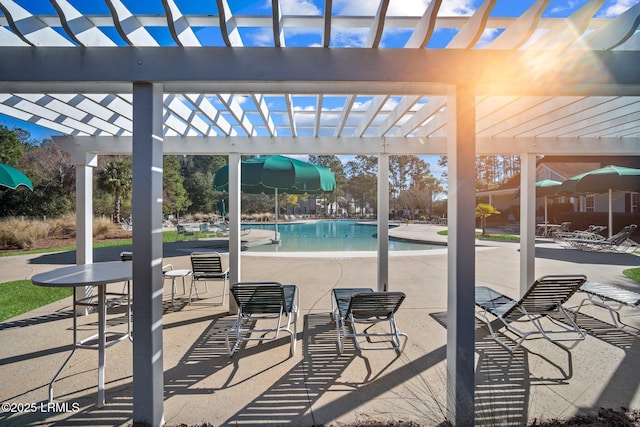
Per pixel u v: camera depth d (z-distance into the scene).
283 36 2.59
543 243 13.97
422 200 35.81
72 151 5.15
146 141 2.48
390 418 2.69
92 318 5.10
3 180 6.25
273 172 7.77
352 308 3.82
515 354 3.81
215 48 2.42
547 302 3.98
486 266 9.05
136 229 2.48
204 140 5.38
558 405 2.82
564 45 2.45
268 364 3.63
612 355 3.77
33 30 2.36
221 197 36.22
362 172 45.94
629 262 9.34
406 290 6.65
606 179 10.44
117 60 2.40
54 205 20.19
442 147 5.48
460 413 2.56
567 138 5.43
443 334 4.46
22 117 4.27
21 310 5.46
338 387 3.16
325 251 12.74
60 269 3.35
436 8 2.16
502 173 40.81
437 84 2.59
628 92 2.80
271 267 9.08
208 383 3.24
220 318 5.18
